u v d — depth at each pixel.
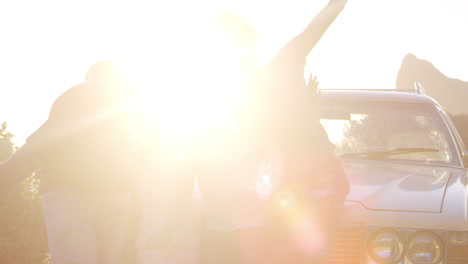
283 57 3.71
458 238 4.15
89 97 3.80
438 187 4.64
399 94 6.23
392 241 4.15
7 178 3.57
